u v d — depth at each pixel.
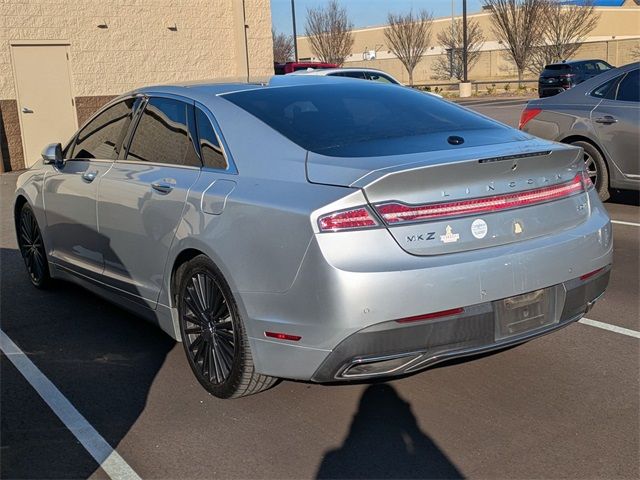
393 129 4.06
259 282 3.54
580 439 3.51
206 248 3.85
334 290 3.22
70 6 15.95
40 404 4.09
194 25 17.94
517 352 4.56
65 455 3.53
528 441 3.51
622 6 56.16
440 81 56.03
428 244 3.34
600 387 4.05
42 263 6.18
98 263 5.17
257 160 3.87
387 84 4.98
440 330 3.34
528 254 3.54
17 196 6.38
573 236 3.75
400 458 3.40
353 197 3.27
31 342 5.07
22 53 15.41
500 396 3.98
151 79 17.38
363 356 3.27
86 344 5.01
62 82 16.02
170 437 3.67
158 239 4.32
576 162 3.94
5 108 15.20
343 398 4.02
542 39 43.31
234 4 18.41
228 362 3.88
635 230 7.64
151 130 4.75
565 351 4.55
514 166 3.57
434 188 3.38
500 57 52.19
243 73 18.73
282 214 3.43
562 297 3.71
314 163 3.61
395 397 4.00
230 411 3.92
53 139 15.98
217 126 4.18
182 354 4.78
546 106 8.86
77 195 5.29
